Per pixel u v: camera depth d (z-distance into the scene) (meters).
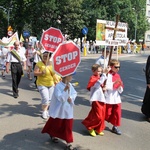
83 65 20.91
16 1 43.19
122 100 9.71
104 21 6.28
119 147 5.60
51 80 7.24
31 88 11.17
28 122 6.92
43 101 7.22
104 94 6.19
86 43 39.94
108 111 6.27
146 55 39.12
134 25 54.75
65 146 5.52
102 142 5.80
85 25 47.41
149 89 7.26
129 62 25.52
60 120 5.32
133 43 50.69
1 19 48.03
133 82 13.81
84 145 5.61
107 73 6.18
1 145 5.48
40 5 41.47
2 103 8.73
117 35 6.50
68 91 5.31
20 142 5.65
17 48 9.59
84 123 6.13
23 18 43.50
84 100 9.45
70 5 42.53
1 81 12.74
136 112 8.17
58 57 5.12
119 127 6.79
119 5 48.06
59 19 43.94
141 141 5.97
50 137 5.92
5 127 6.52
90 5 47.31
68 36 45.94
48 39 7.49
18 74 9.51
